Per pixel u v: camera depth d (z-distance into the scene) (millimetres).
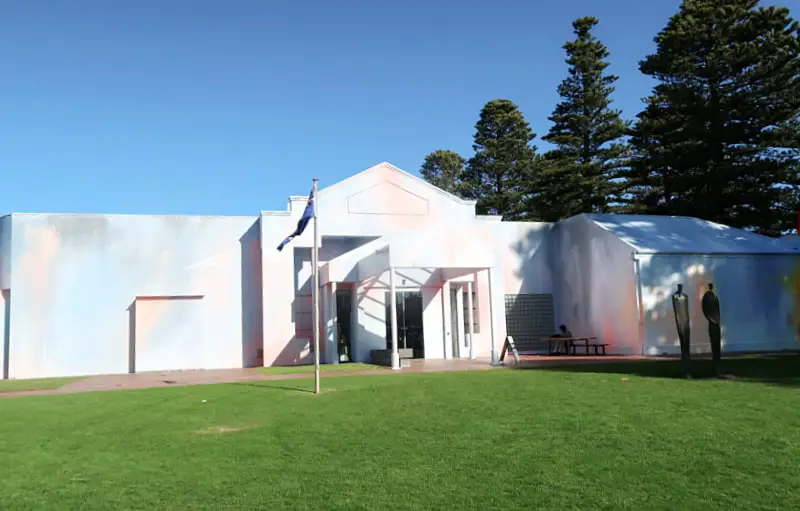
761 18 34844
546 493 5996
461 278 25688
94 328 23953
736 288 23734
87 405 12555
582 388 12555
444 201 26922
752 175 35312
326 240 26172
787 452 7055
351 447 8125
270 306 24672
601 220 26312
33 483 6918
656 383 12906
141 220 24766
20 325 23281
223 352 24922
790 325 24141
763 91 33969
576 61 45156
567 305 27672
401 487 6332
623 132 43906
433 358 25109
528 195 51000
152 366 24234
